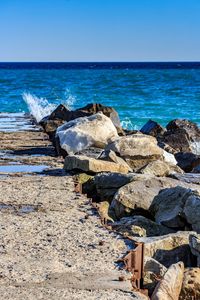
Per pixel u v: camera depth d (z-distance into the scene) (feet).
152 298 21.29
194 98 170.09
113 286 21.67
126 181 38.88
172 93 189.57
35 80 280.92
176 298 22.29
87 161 42.86
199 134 71.26
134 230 30.83
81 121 53.62
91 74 368.07
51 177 42.34
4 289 21.18
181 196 34.24
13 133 70.33
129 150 47.70
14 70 514.27
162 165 43.80
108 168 43.39
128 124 109.60
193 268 24.59
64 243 26.53
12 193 36.76
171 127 72.69
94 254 25.09
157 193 36.22
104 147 51.55
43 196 35.99
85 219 30.73
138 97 173.99
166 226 32.81
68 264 23.82
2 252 25.17
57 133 53.72
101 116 53.88
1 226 29.12
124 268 23.48
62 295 20.72
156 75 347.56
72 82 258.37
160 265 24.98
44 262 24.03
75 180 41.19
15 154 54.08
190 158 54.60
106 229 28.89
